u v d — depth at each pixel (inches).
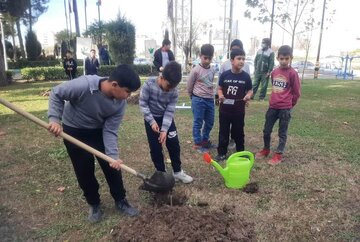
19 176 177.8
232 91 183.5
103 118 123.2
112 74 111.0
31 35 1362.0
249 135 252.7
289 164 191.2
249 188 159.3
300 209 141.6
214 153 212.7
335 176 174.2
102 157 121.8
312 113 330.0
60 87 114.0
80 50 665.0
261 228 127.7
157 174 134.3
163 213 126.3
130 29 869.8
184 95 477.1
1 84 666.8
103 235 124.9
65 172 182.4
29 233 126.7
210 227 118.1
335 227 128.7
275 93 189.2
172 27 715.4
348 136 245.4
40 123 112.3
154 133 157.0
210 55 200.8
